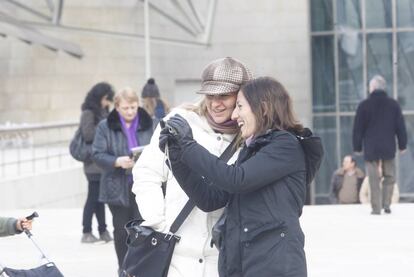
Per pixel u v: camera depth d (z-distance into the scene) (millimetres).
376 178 18547
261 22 43906
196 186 6176
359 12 36812
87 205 15289
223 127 6578
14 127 23922
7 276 6992
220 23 44062
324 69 37000
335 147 36875
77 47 40875
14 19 37500
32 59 42469
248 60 43969
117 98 11227
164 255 6480
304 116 43688
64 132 41062
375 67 36812
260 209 5859
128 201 10914
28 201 22547
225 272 5996
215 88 6406
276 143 5871
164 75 43438
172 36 42906
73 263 13445
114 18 42219
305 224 17531
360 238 15641
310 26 37031
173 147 5945
